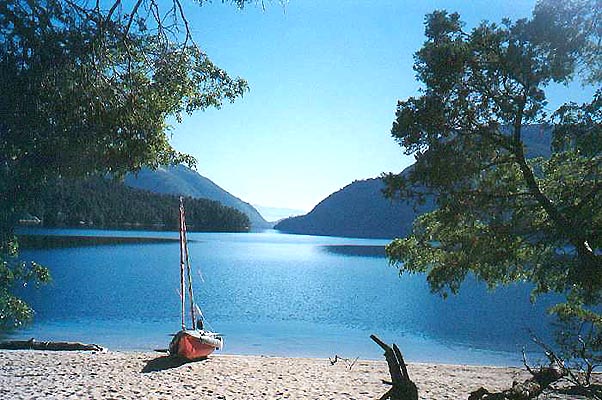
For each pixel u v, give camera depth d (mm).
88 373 19922
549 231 13938
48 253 101188
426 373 23344
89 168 10078
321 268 104500
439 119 14297
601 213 13250
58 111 9602
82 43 9773
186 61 11578
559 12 13570
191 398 16672
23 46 9188
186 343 24125
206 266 100500
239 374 21406
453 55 14141
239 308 51000
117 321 40500
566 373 13508
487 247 14602
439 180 14156
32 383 17531
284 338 35969
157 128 11117
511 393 12766
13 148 9656
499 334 39281
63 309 45844
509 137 14289
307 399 17156
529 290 75188
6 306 10859
